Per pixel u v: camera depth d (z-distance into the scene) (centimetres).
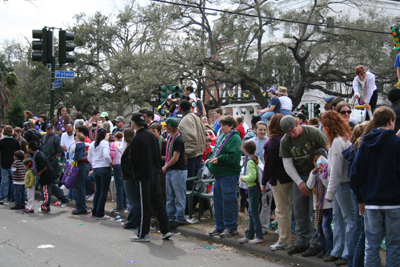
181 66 2802
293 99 2850
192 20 3114
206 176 827
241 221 800
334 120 516
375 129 445
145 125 698
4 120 2511
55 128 1350
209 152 966
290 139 574
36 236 727
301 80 2845
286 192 603
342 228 535
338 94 2914
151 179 692
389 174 430
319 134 568
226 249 651
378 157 437
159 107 1229
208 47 3072
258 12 2852
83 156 948
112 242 689
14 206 1038
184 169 778
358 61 2827
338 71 2869
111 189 1074
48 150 1145
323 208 551
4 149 1124
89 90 3797
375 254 439
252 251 630
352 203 521
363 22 2772
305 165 575
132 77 2903
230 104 3894
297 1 3422
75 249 640
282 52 3183
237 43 2973
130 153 683
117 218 894
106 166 886
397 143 430
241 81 2934
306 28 2792
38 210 1004
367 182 445
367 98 860
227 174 692
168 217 779
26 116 1502
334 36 2814
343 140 510
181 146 760
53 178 990
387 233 435
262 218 704
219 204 709
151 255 611
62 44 1227
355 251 483
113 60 3659
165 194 839
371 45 2684
